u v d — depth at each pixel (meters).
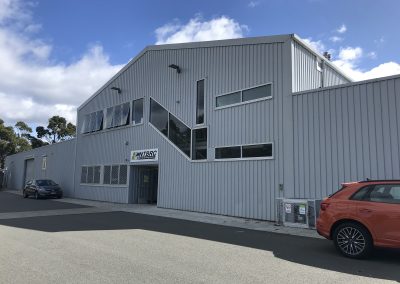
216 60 18.00
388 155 11.56
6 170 54.06
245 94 16.38
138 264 7.45
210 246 9.46
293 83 14.64
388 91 11.73
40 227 12.93
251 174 15.61
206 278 6.46
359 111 12.33
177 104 20.16
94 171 27.92
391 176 11.44
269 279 6.43
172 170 19.97
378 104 11.91
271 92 15.23
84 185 29.20
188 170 18.86
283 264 7.53
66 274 6.70
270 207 14.71
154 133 21.78
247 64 16.44
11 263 7.53
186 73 19.81
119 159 24.97
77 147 30.98
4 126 62.28
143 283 6.16
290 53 14.82
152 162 21.62
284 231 12.14
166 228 12.81
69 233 11.55
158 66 22.09
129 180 23.83
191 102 19.22
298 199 12.93
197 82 19.02
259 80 15.81
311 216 12.55
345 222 8.23
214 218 15.72
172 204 19.67
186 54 19.94
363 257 7.96
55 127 70.56
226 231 12.14
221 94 17.48
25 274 6.70
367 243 7.87
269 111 15.21
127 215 17.12
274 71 15.28
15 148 62.44
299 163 13.82
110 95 26.84
